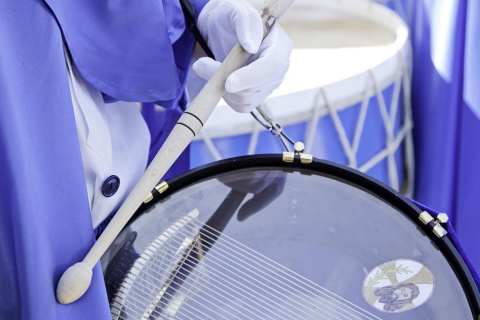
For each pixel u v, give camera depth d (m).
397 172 1.87
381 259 0.95
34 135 0.82
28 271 0.79
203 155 1.59
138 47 0.95
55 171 0.84
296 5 1.91
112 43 0.92
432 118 1.83
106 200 0.97
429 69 1.83
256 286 0.92
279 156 1.05
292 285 0.92
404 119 1.86
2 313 0.86
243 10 0.98
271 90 1.01
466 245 1.79
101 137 0.93
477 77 1.68
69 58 0.89
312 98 1.62
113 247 0.95
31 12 0.82
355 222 0.99
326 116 1.65
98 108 0.95
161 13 0.97
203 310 0.89
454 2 1.66
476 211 1.75
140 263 0.94
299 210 1.00
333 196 1.02
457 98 1.73
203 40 1.08
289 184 1.04
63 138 0.84
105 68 0.92
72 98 0.90
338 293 0.92
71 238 0.85
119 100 0.99
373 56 1.77
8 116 0.76
